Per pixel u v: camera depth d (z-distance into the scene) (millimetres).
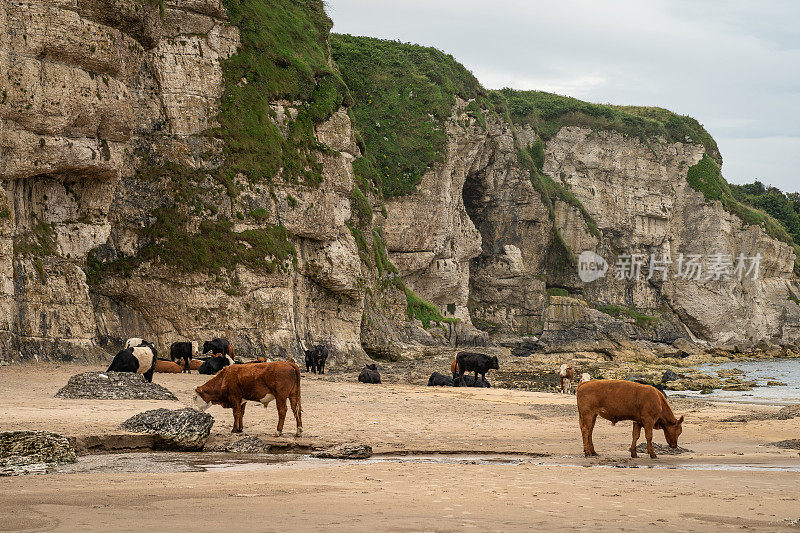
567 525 8000
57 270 35938
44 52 35188
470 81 93438
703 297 110438
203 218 45969
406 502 9375
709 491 10812
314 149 53594
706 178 113688
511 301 97562
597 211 109938
